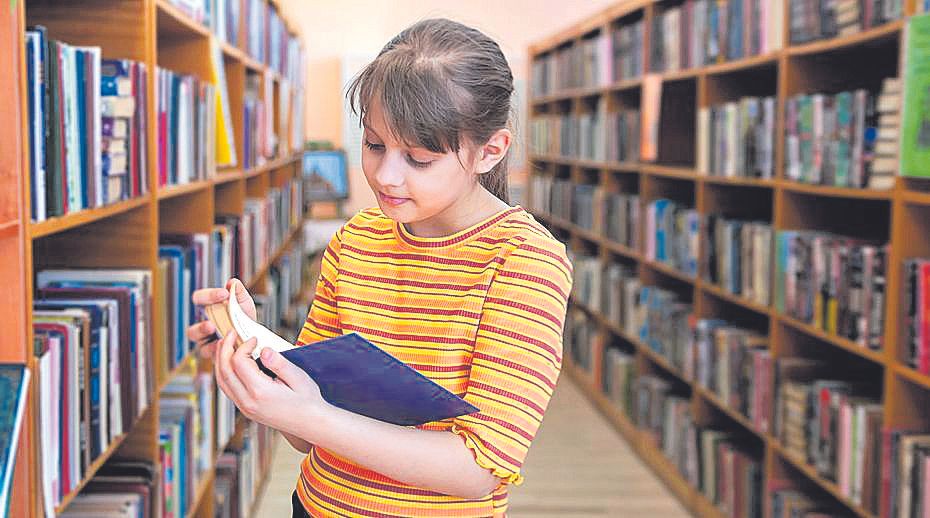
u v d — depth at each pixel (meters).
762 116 3.41
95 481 2.15
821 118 2.95
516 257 1.27
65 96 1.69
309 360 1.14
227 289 1.32
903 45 2.42
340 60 8.83
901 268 2.48
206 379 2.89
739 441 3.77
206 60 2.97
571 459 4.59
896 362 2.50
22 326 1.46
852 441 2.71
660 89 4.54
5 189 1.44
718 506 3.71
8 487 1.32
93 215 1.81
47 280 2.16
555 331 1.25
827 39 2.98
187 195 2.99
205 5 2.99
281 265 4.98
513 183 8.16
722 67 3.82
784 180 3.22
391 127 1.18
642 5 5.00
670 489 4.23
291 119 5.66
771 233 3.33
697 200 4.17
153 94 2.24
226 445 3.56
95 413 1.81
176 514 2.48
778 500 3.24
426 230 1.35
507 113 1.27
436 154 1.19
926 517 2.34
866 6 2.71
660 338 4.55
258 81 4.31
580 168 6.48
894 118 2.57
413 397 1.16
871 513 2.60
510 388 1.22
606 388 5.46
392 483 1.29
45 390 1.54
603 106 5.74
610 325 5.43
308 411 1.14
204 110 2.87
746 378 3.52
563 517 3.81
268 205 4.41
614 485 4.25
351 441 1.17
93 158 1.82
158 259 2.40
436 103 1.17
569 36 6.68
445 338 1.28
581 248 6.49
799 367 3.20
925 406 2.52
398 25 8.84
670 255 4.50
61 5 2.20
